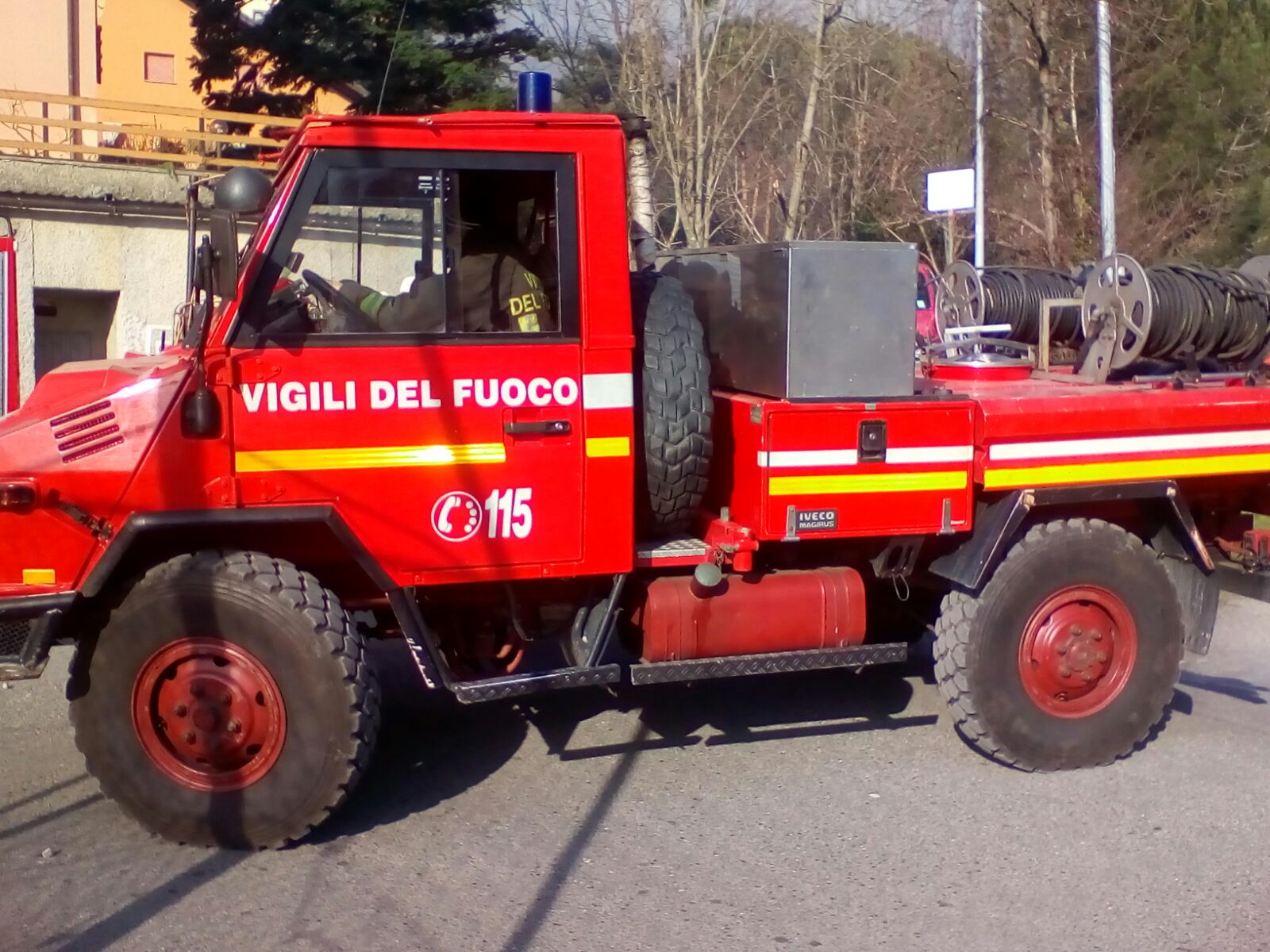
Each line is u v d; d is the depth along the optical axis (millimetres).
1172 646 5633
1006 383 6246
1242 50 22688
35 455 4508
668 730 6059
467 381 4762
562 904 4301
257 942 4031
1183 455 5609
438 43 14727
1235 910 4254
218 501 4578
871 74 20688
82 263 11703
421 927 4141
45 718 6148
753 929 4125
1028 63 17469
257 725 4629
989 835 4871
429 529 4773
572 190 4824
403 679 6812
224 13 15438
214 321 4602
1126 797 5254
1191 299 6121
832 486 5145
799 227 17484
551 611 5258
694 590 5203
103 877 4473
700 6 16297
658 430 5027
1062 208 18156
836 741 5922
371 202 4664
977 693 5422
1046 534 5488
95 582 4484
